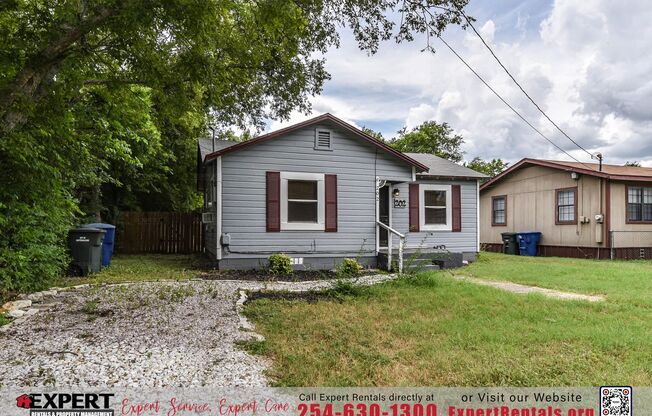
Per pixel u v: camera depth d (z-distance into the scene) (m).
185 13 4.05
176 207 17.55
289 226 10.20
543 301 6.14
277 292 6.91
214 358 3.61
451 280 8.12
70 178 7.61
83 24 4.06
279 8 4.91
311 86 11.33
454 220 12.73
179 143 15.63
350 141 10.85
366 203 10.98
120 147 9.44
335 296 6.50
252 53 5.77
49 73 4.42
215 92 5.59
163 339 4.10
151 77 4.95
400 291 6.89
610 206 13.85
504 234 16.59
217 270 9.62
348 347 4.02
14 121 4.38
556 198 15.62
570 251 14.98
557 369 3.46
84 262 8.67
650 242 14.45
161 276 8.61
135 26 4.08
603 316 5.27
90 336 4.13
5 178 5.42
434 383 3.21
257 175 9.97
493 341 4.21
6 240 5.82
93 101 7.38
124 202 15.80
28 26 4.27
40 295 6.06
